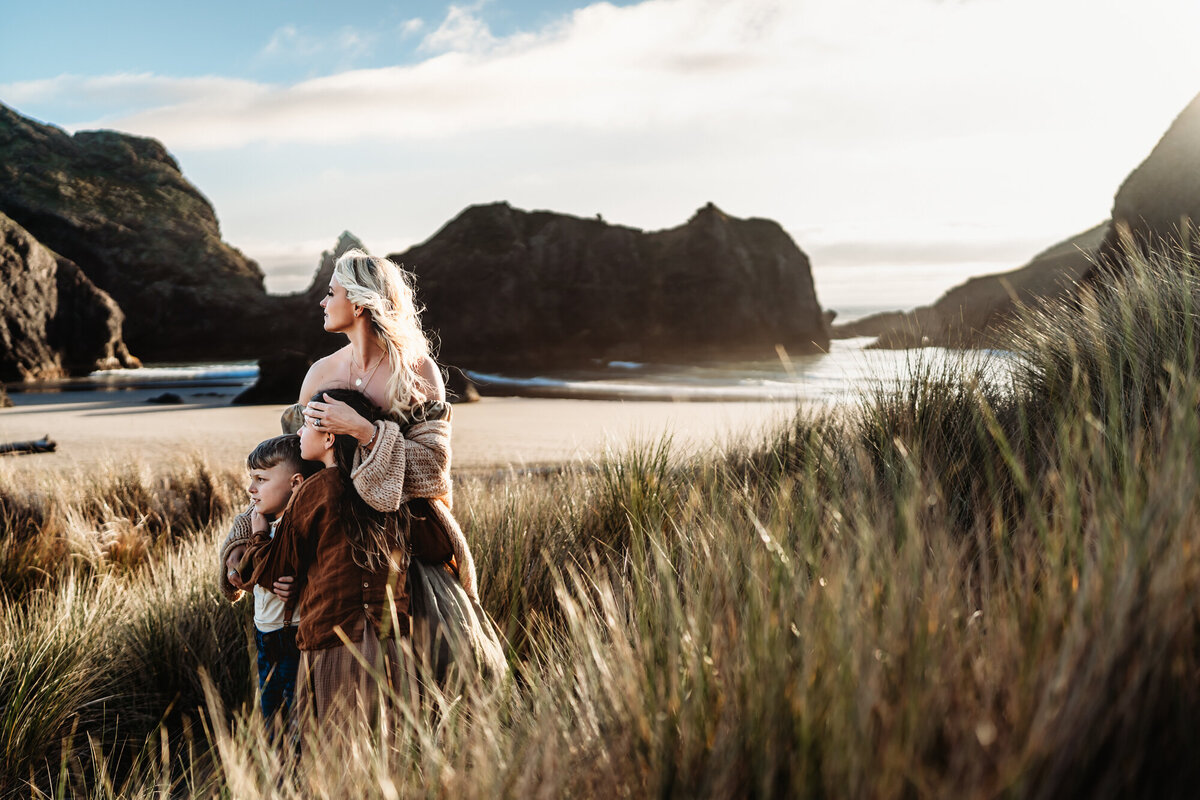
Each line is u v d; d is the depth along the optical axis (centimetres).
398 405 264
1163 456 161
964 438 322
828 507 196
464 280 6544
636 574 221
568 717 175
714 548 221
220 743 191
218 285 9075
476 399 2564
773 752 125
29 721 292
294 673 262
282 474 270
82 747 309
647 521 376
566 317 6762
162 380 4441
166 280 8950
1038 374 367
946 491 269
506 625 333
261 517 274
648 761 143
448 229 7150
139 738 321
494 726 178
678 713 145
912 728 113
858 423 391
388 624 240
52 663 314
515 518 405
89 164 10194
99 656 354
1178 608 117
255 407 2378
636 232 7425
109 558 545
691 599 187
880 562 154
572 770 150
